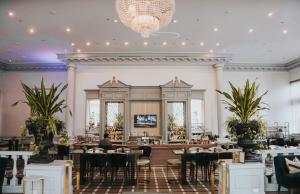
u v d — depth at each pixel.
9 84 13.41
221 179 5.21
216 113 12.18
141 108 11.95
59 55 11.70
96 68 12.25
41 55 11.92
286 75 13.80
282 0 6.75
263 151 6.07
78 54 11.66
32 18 7.76
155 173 8.50
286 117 13.63
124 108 11.56
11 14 7.44
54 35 9.27
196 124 12.10
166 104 11.60
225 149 7.92
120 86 11.62
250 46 10.78
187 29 8.77
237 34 9.32
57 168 4.79
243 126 5.05
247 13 7.52
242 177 4.87
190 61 11.96
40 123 4.94
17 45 10.41
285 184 5.50
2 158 5.30
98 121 11.95
